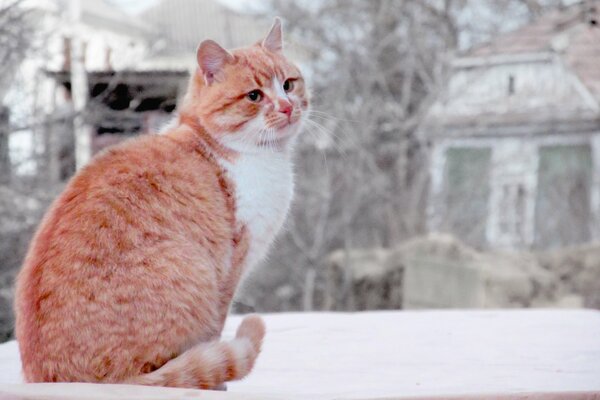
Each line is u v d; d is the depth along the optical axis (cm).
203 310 229
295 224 1021
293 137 293
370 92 1105
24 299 223
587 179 1116
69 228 222
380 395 208
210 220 244
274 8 1187
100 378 213
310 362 294
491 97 1206
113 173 235
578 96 1199
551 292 836
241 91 276
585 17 962
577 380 243
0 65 684
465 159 1178
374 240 1082
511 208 1119
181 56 1152
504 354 301
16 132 739
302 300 1014
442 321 394
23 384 207
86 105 782
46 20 959
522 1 1191
